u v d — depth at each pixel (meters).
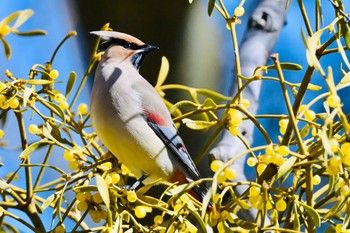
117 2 12.39
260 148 7.28
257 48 11.12
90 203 8.14
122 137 9.80
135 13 12.37
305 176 7.42
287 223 8.01
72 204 8.17
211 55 13.11
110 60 10.38
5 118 9.38
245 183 7.45
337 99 6.91
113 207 8.14
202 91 10.23
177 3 12.46
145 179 10.15
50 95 9.02
